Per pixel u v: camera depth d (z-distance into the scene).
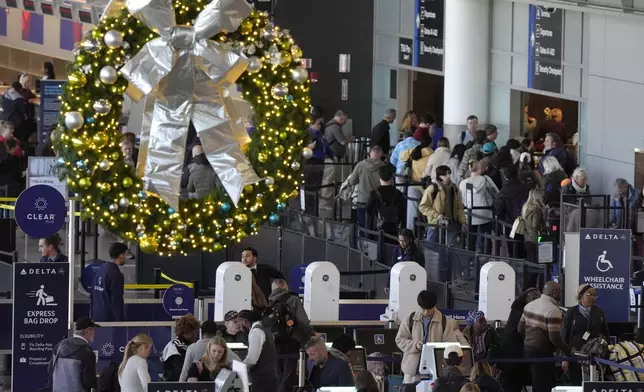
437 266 28.95
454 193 30.89
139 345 20.70
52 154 36.47
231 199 25.58
